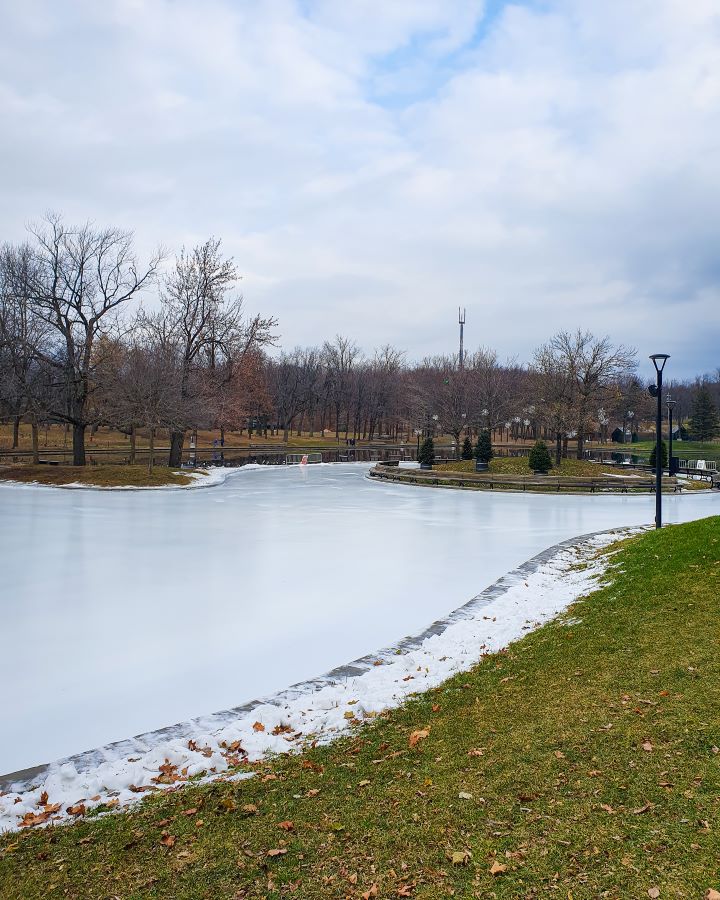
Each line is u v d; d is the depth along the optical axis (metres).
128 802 5.42
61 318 40.22
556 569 13.66
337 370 91.88
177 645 9.66
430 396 57.69
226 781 5.64
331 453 64.81
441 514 23.36
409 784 5.23
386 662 8.79
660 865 3.86
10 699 7.89
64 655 9.29
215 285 45.69
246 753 6.30
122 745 6.64
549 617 9.97
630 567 11.55
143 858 4.53
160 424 38.19
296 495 30.23
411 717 6.70
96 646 9.63
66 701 7.83
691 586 9.55
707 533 12.20
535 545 17.09
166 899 4.04
